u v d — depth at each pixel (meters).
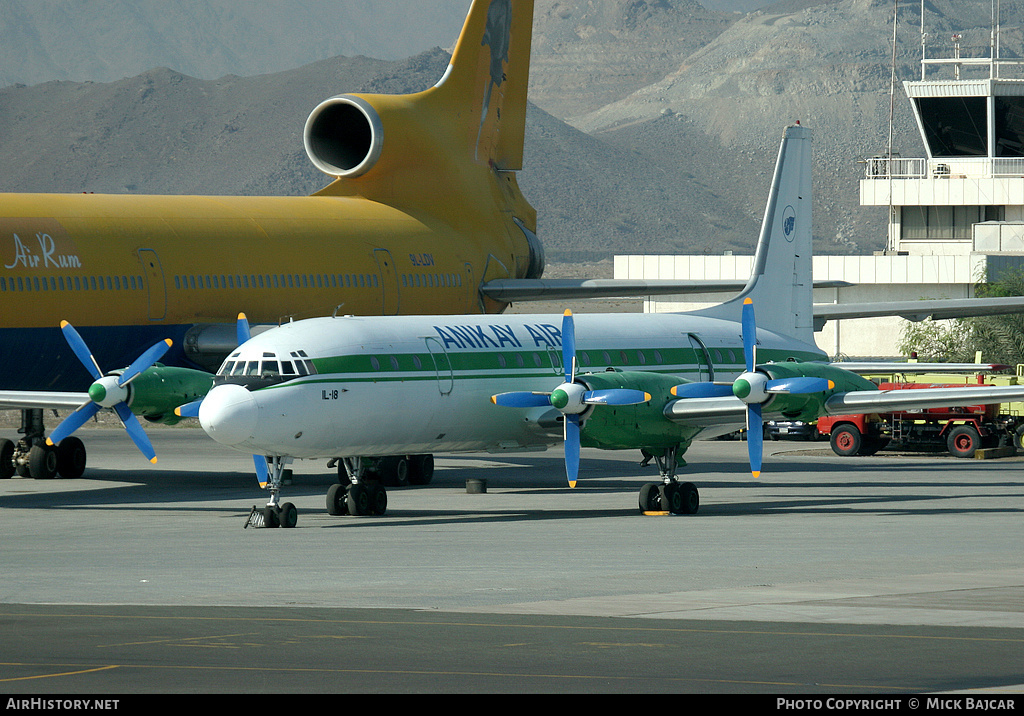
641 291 154.88
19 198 123.12
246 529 94.31
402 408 103.38
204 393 111.25
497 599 64.38
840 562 77.00
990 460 155.12
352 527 95.31
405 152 158.38
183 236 131.25
